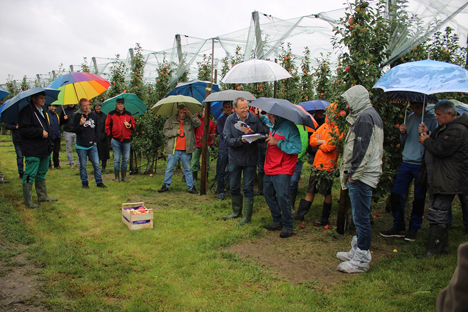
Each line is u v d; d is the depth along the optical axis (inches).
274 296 124.0
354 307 117.0
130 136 325.7
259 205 246.7
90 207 233.9
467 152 144.5
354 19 175.6
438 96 219.9
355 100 141.5
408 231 178.7
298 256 161.5
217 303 120.3
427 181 156.3
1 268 142.8
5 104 213.0
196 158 326.6
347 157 145.7
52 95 243.8
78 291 125.7
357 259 143.9
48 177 337.4
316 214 225.1
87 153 289.9
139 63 391.5
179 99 271.4
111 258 154.3
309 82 401.4
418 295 121.0
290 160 181.0
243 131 187.8
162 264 149.9
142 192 282.5
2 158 462.0
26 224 192.9
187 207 244.1
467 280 36.3
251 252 165.8
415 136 178.2
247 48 298.0
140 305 117.6
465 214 182.4
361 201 139.6
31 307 116.4
